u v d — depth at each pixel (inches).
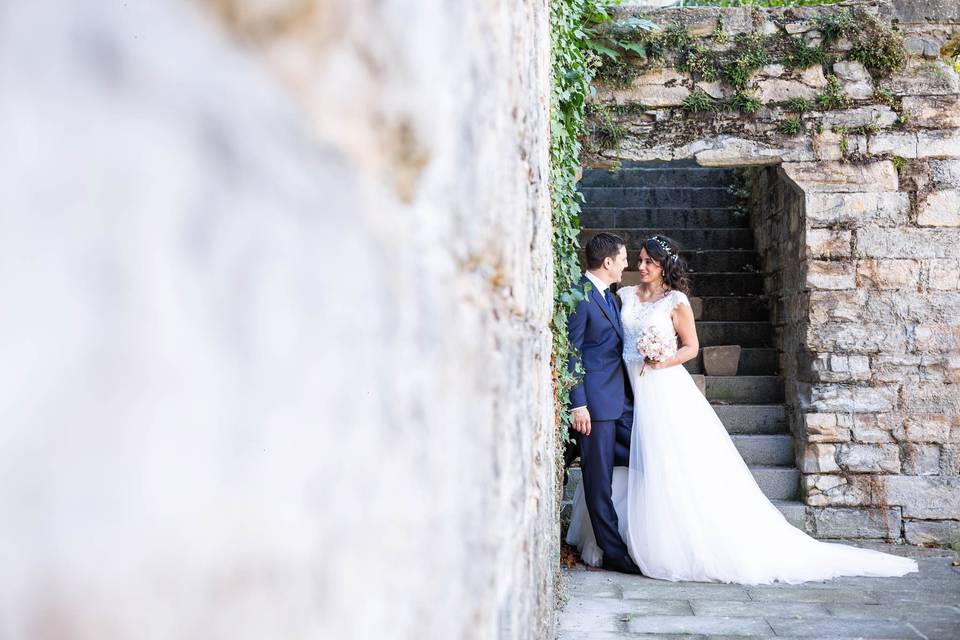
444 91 30.1
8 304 8.9
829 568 180.9
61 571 9.4
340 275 17.9
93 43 10.2
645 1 277.9
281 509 14.5
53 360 9.4
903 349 212.5
